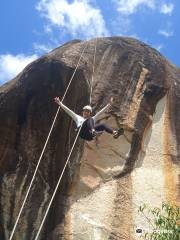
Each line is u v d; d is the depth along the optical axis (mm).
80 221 16047
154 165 17219
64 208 16250
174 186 16906
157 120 17859
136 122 17453
